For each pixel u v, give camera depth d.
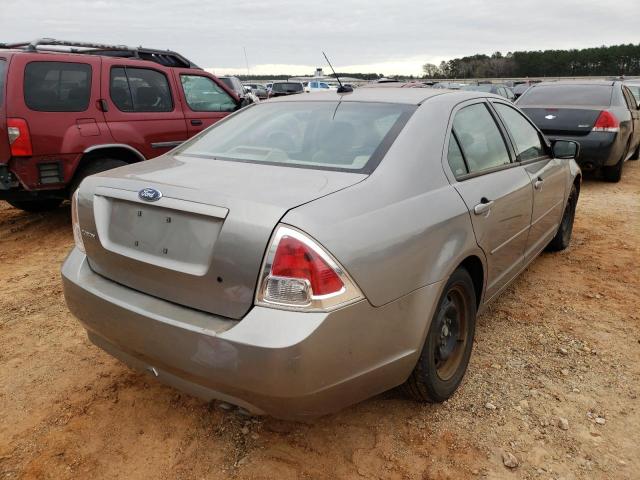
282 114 3.20
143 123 6.16
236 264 2.01
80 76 5.65
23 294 4.25
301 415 2.09
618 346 3.43
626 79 25.84
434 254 2.43
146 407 2.81
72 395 2.91
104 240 2.46
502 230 3.19
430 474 2.35
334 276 1.98
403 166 2.52
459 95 3.28
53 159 5.38
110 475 2.35
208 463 2.42
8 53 5.26
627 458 2.45
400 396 2.79
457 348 2.91
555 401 2.85
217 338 1.99
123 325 2.29
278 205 2.03
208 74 7.14
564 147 4.29
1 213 6.89
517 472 2.37
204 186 2.25
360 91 3.34
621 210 7.11
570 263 4.98
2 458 2.44
